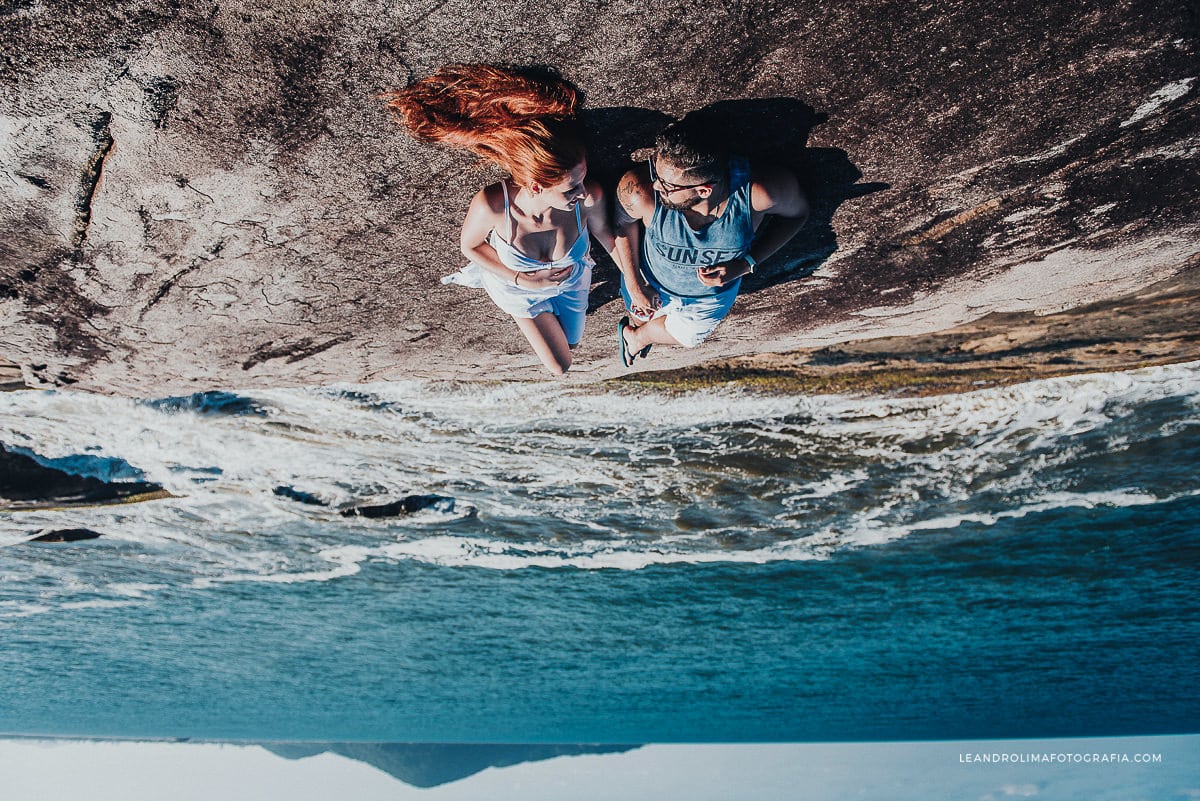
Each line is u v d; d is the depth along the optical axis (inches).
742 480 255.4
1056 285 153.5
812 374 209.2
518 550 314.0
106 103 95.4
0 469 234.2
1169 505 246.2
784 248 134.7
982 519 267.1
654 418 227.3
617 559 313.6
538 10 87.0
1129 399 211.3
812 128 106.5
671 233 110.5
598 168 110.7
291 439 233.5
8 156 102.2
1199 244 141.1
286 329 153.9
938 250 136.9
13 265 127.3
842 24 92.4
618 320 161.8
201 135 101.6
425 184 114.1
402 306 148.9
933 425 226.8
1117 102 105.4
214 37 88.5
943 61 98.3
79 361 164.9
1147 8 91.9
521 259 113.5
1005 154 113.7
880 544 287.4
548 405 218.7
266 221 119.6
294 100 97.4
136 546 298.2
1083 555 274.7
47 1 82.2
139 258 126.8
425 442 238.4
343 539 304.2
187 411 212.5
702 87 98.7
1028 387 211.0
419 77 94.0
